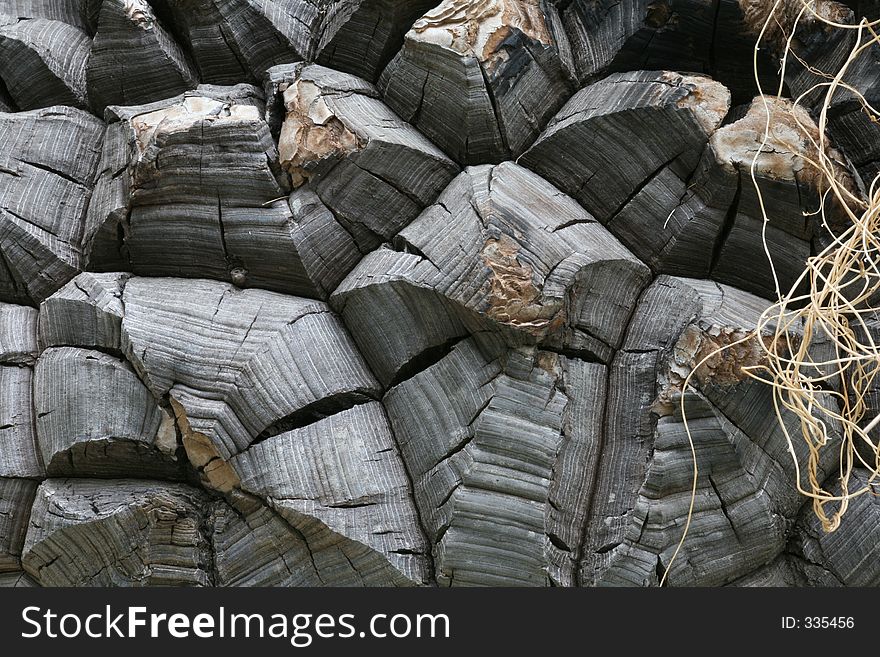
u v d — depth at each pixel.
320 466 3.86
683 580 3.89
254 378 3.88
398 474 3.94
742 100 4.39
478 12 4.09
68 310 4.08
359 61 4.42
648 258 4.15
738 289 4.18
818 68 4.32
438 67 4.10
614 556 3.86
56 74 4.49
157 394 3.91
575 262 3.83
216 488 3.95
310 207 4.08
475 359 3.88
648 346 4.02
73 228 4.30
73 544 3.97
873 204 3.73
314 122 4.05
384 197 4.11
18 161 4.29
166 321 3.98
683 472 3.85
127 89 4.51
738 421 3.92
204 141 4.05
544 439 3.81
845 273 3.90
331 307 4.14
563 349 3.98
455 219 3.92
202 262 4.17
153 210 4.14
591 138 4.06
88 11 4.66
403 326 3.95
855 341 3.88
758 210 4.02
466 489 3.78
